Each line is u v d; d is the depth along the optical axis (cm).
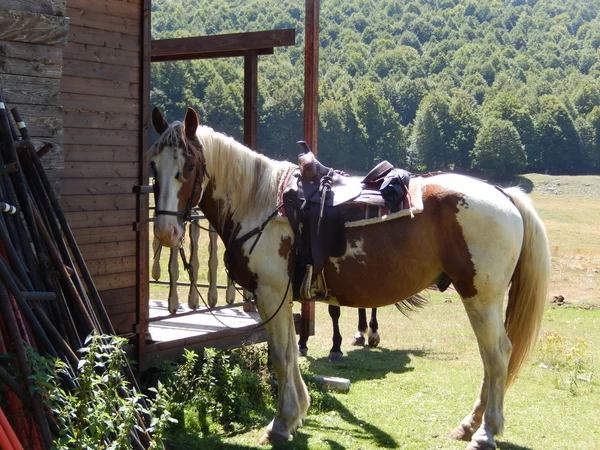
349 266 457
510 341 466
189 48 731
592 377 676
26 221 359
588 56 14338
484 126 7838
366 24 15450
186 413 505
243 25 8694
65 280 364
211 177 471
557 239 2873
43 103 419
